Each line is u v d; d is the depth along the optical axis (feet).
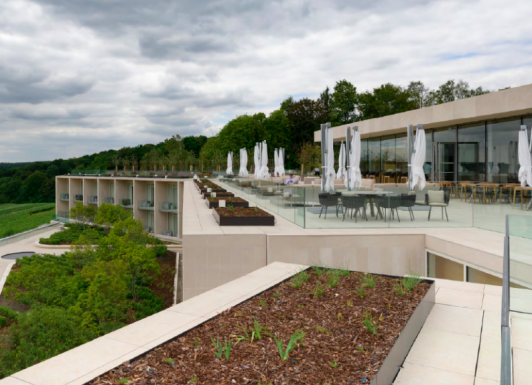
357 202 35.68
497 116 55.77
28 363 33.68
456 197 35.83
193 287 32.27
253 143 225.56
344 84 229.25
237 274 32.60
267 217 37.60
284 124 232.73
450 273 30.48
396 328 13.48
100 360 11.28
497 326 16.21
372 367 10.75
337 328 13.52
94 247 84.12
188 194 79.51
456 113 58.80
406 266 33.19
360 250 32.76
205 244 32.32
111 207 122.52
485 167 60.64
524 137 40.42
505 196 32.45
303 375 10.32
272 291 17.90
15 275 61.21
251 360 11.22
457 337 15.20
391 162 89.45
